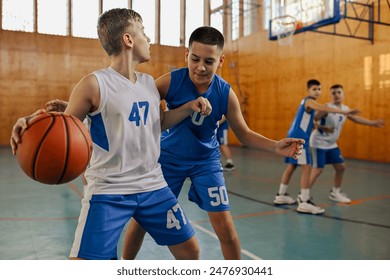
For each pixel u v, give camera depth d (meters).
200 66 1.68
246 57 12.29
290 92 10.64
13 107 12.02
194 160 2.03
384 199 4.49
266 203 4.29
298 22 8.62
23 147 1.21
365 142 8.52
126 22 1.47
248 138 1.92
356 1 8.52
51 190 5.01
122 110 1.42
